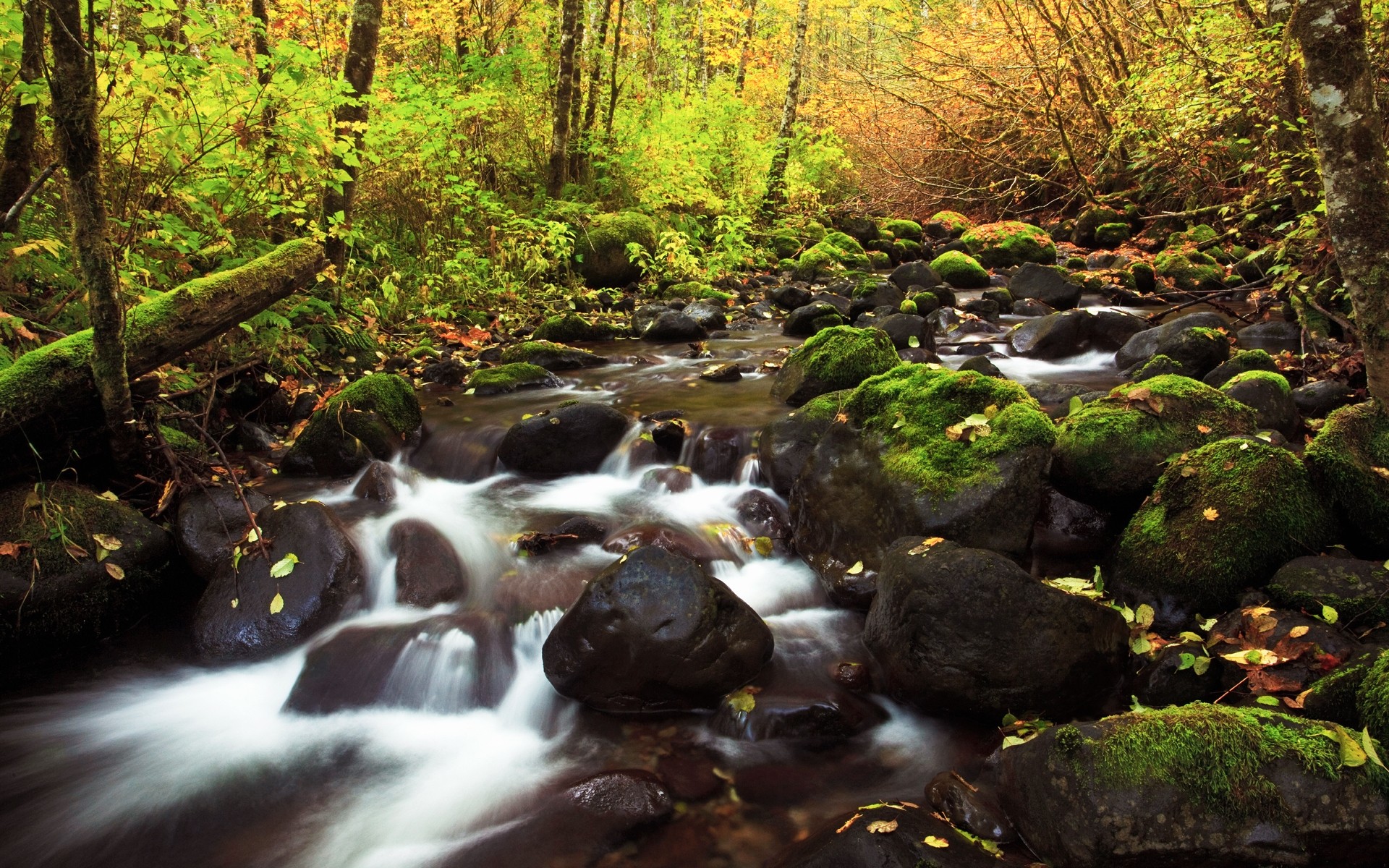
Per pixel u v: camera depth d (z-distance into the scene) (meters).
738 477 4.76
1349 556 3.03
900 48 19.77
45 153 4.94
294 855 2.47
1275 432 3.74
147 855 2.49
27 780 2.78
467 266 8.98
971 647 2.81
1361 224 3.32
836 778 2.70
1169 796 2.08
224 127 5.35
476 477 5.11
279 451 5.25
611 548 4.02
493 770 2.83
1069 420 3.88
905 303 8.19
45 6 3.12
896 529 3.57
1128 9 12.64
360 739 3.02
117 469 4.01
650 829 2.48
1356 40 3.25
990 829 2.35
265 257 4.38
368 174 8.21
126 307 4.80
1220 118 8.73
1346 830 1.98
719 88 16.41
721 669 2.99
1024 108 15.34
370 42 7.08
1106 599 3.32
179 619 3.69
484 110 10.10
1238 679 2.63
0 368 3.91
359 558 3.73
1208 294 7.14
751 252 13.20
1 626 3.30
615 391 6.31
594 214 11.41
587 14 13.56
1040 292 9.30
